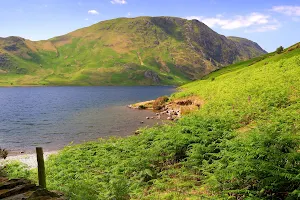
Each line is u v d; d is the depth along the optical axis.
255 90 33.84
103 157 21.98
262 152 10.21
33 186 9.72
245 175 10.27
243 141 12.81
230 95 38.22
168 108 65.62
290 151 10.09
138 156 17.98
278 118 17.20
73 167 20.08
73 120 61.38
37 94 181.25
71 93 190.00
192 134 18.41
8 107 97.06
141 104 81.62
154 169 16.14
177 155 17.11
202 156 15.09
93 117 64.94
